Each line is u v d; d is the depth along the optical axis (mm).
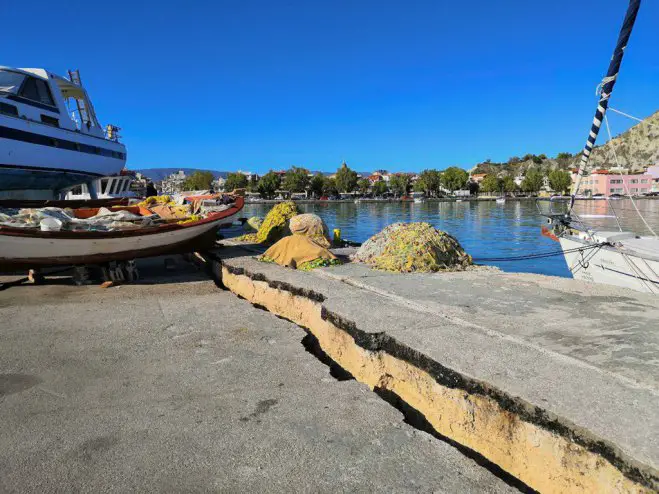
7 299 7547
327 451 2711
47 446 2885
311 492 2338
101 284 8883
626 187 10070
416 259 7777
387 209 82125
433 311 4738
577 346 3561
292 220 11695
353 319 4453
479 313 4582
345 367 4547
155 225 10320
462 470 2500
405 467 2535
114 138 38531
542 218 49000
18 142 26406
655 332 3844
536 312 4586
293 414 3217
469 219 49344
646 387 2816
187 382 3945
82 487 2453
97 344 5094
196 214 12508
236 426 3068
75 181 32625
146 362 4496
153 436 2975
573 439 2418
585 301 4996
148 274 10602
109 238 8867
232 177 163500
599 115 10352
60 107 30281
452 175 166125
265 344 5031
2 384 3971
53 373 4223
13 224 8898
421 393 3510
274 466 2578
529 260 19047
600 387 2830
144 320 6094
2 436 3031
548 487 2549
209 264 10969
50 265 8789
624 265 9391
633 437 2270
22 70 27203
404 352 3711
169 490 2406
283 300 6781
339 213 67938
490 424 2918
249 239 13992
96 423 3191
